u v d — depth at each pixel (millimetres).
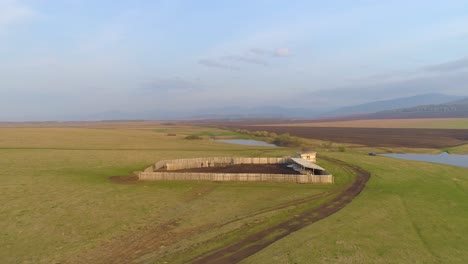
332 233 22969
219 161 55094
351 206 30594
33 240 22203
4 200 31297
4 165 50250
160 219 27016
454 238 22906
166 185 40312
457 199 34094
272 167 51469
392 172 46719
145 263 18891
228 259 19172
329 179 40844
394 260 18859
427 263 18703
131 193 35781
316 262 18297
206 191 37219
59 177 42594
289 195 35219
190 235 23391
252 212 29000
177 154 67812
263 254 19438
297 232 23344
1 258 19562
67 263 19031
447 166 53688
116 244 21781
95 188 37500
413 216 27688
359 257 19047
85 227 24812
